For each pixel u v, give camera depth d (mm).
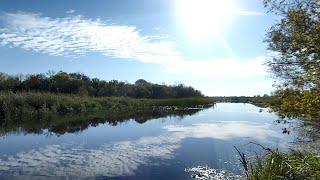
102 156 13539
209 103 69312
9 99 27797
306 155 7859
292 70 8000
